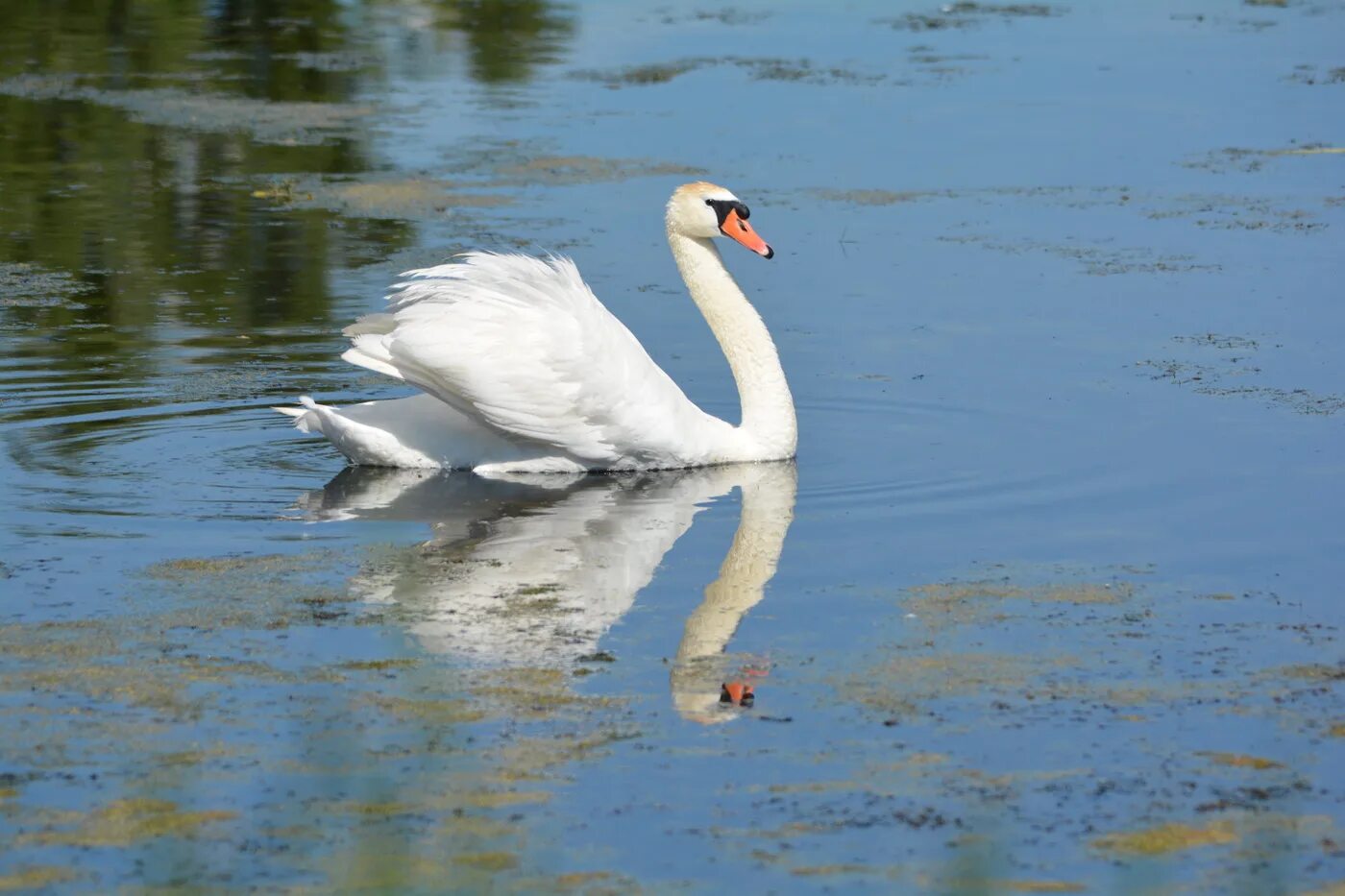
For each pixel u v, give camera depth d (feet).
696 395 54.60
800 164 87.45
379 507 43.52
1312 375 54.39
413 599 36.73
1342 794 28.30
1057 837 26.89
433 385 45.80
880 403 52.85
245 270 69.10
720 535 41.37
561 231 74.43
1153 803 27.99
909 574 38.52
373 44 123.65
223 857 26.09
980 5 140.26
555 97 105.50
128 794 28.02
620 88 107.76
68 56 118.01
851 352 58.18
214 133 95.96
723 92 105.70
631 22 132.16
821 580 38.17
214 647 33.99
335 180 84.99
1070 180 84.23
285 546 40.14
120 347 58.70
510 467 46.93
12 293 65.51
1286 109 99.86
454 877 25.61
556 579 38.11
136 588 37.17
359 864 25.88
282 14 134.82
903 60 115.75
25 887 25.21
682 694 32.01
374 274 68.23
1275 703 31.68
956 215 77.61
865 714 31.27
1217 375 54.54
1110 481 45.03
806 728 30.71
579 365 45.62
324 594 36.99
